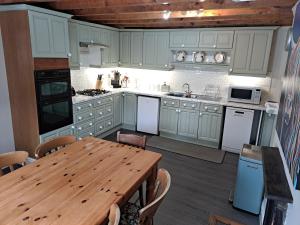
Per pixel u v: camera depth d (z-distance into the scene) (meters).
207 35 4.41
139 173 1.85
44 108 3.24
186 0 2.43
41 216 1.32
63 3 3.07
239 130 4.21
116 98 5.10
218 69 4.75
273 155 2.16
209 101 4.36
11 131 3.49
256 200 2.60
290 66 1.94
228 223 1.62
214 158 4.08
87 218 1.32
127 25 4.90
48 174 1.79
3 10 2.94
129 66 5.38
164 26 4.79
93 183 1.68
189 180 3.34
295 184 1.34
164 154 4.21
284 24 3.89
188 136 4.75
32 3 2.96
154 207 1.48
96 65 4.71
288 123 1.75
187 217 2.57
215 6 2.71
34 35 2.94
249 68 4.23
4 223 1.25
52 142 2.32
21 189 1.57
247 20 3.65
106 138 4.84
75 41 3.94
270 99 4.39
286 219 1.65
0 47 3.15
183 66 5.06
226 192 3.07
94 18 4.06
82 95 4.41
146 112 5.11
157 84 5.46
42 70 3.12
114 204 1.38
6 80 3.28
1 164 1.89
